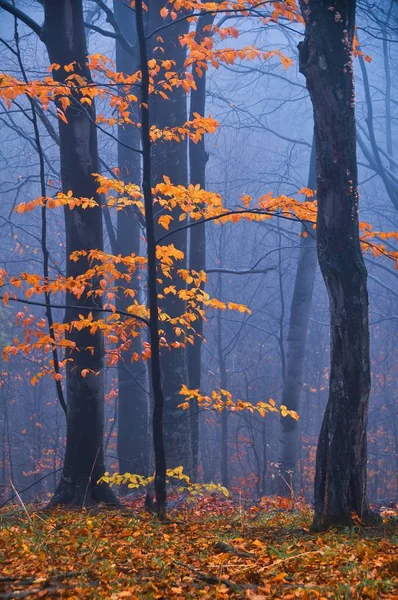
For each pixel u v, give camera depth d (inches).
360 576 190.4
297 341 790.5
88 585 183.6
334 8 287.9
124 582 189.0
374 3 711.7
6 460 1344.7
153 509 327.3
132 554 224.4
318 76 288.4
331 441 287.4
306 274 785.6
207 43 325.7
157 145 528.1
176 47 529.3
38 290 311.1
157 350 306.8
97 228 386.6
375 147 948.0
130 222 702.5
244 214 336.2
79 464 383.6
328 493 286.0
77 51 377.7
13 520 324.2
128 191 336.8
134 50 577.0
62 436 1359.5
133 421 686.5
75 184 383.9
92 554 219.5
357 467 285.6
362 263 288.0
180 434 513.7
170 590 182.7
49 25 375.2
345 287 285.0
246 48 330.6
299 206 321.7
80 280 336.8
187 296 358.3
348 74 289.1
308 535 274.4
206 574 195.3
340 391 286.0
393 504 425.1
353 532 257.8
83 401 384.5
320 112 289.1
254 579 193.5
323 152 288.5
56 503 378.3
